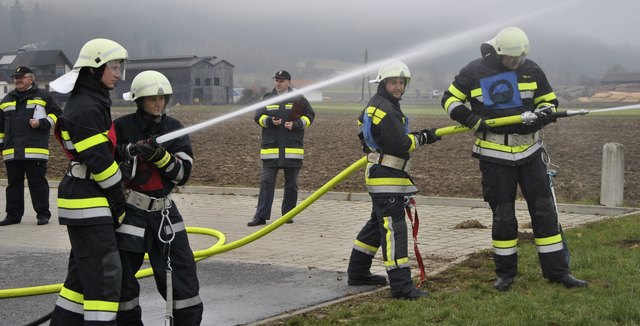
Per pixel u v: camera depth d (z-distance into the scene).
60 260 7.93
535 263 6.94
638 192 11.50
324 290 6.57
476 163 15.70
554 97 6.41
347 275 7.03
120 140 4.98
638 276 6.36
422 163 15.80
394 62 6.18
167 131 5.04
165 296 4.98
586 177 13.16
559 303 5.70
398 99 6.25
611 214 10.05
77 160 4.68
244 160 17.31
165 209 4.90
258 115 9.85
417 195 11.70
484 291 6.18
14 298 6.38
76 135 4.55
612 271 6.52
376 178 6.20
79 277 4.68
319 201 11.71
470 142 20.28
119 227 4.79
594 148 18.16
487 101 6.27
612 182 10.27
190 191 12.85
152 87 4.86
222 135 24.73
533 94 6.33
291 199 10.08
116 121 5.02
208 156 18.23
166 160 4.81
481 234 8.88
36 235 9.30
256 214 9.80
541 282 6.40
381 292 6.43
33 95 9.89
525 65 6.35
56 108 10.05
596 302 5.66
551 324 5.24
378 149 6.21
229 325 5.60
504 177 6.27
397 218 6.18
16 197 10.03
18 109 9.84
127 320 4.89
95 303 4.57
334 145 20.70
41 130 9.92
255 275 7.13
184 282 4.91
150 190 4.87
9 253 8.26
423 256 7.71
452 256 7.70
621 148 10.23
